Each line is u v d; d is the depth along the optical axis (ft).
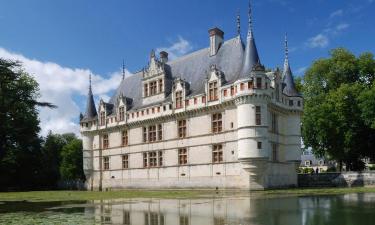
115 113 230.48
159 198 119.34
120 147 225.76
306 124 222.07
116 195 145.48
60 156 348.38
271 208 73.72
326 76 229.04
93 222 60.03
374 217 55.42
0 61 155.22
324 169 406.82
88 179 244.63
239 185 163.32
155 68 209.05
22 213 77.46
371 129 206.49
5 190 258.98
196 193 148.05
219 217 61.82
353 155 217.15
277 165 176.14
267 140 160.97
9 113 168.96
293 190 149.59
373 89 195.62
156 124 204.23
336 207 71.15
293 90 193.47
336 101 209.56
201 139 180.55
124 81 253.24
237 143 164.86
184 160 187.73
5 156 213.46
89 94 253.03
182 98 189.57
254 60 165.78
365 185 175.52
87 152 246.27
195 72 198.49
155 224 56.24
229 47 188.75
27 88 169.07
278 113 182.80
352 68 222.28
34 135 236.84
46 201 116.98
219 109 174.29
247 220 56.65
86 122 247.29
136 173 213.05
